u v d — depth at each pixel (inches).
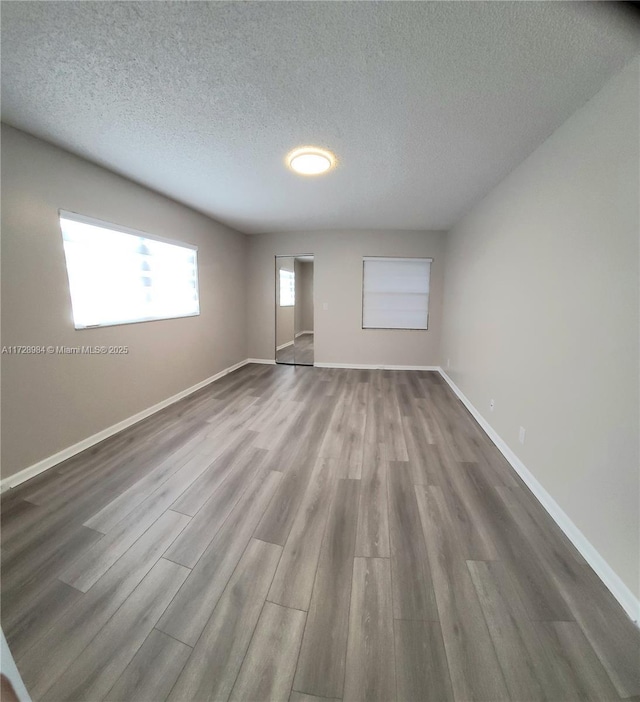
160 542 58.0
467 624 43.6
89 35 47.6
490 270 109.0
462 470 83.1
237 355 198.2
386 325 195.8
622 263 49.6
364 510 67.0
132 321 111.0
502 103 63.0
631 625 43.6
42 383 81.0
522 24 45.4
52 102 63.8
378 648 40.6
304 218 158.7
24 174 75.0
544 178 74.5
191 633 42.3
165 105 65.1
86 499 70.1
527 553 56.1
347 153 85.7
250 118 69.8
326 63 53.4
